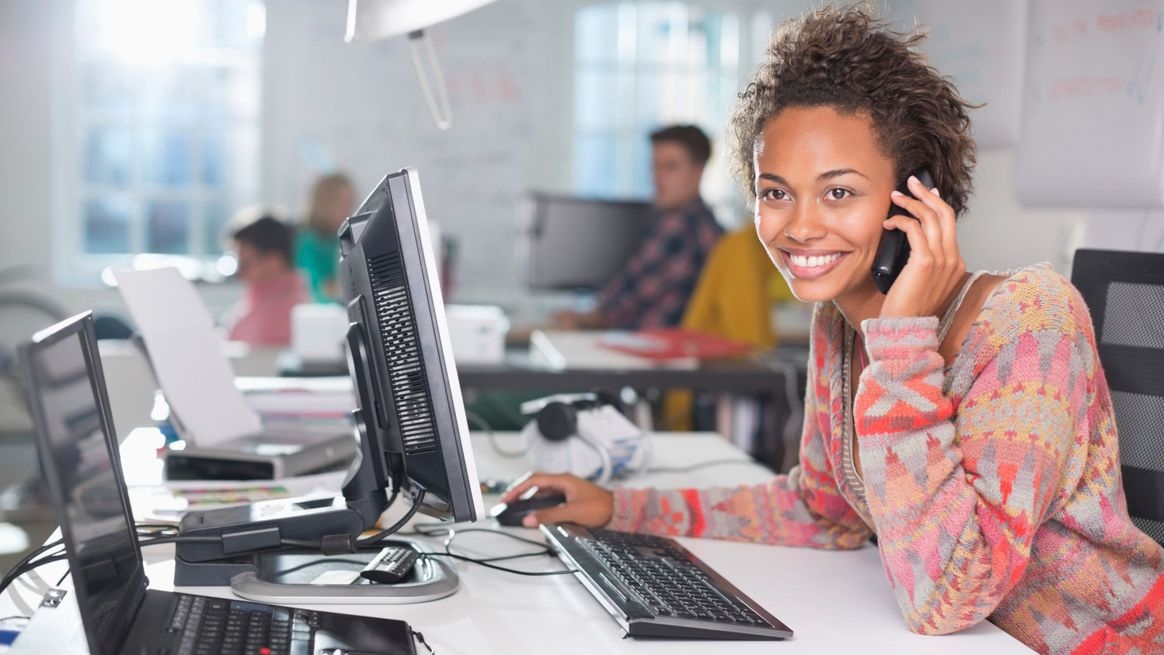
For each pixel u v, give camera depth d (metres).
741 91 1.35
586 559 1.32
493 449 2.15
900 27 1.27
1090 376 1.20
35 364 0.88
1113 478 1.23
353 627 1.09
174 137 5.93
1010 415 1.16
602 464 1.85
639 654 1.10
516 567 1.38
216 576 1.27
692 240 4.39
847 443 1.38
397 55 5.92
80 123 5.87
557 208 4.73
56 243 5.88
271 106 5.91
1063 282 1.23
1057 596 1.26
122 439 2.16
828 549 1.51
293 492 1.64
